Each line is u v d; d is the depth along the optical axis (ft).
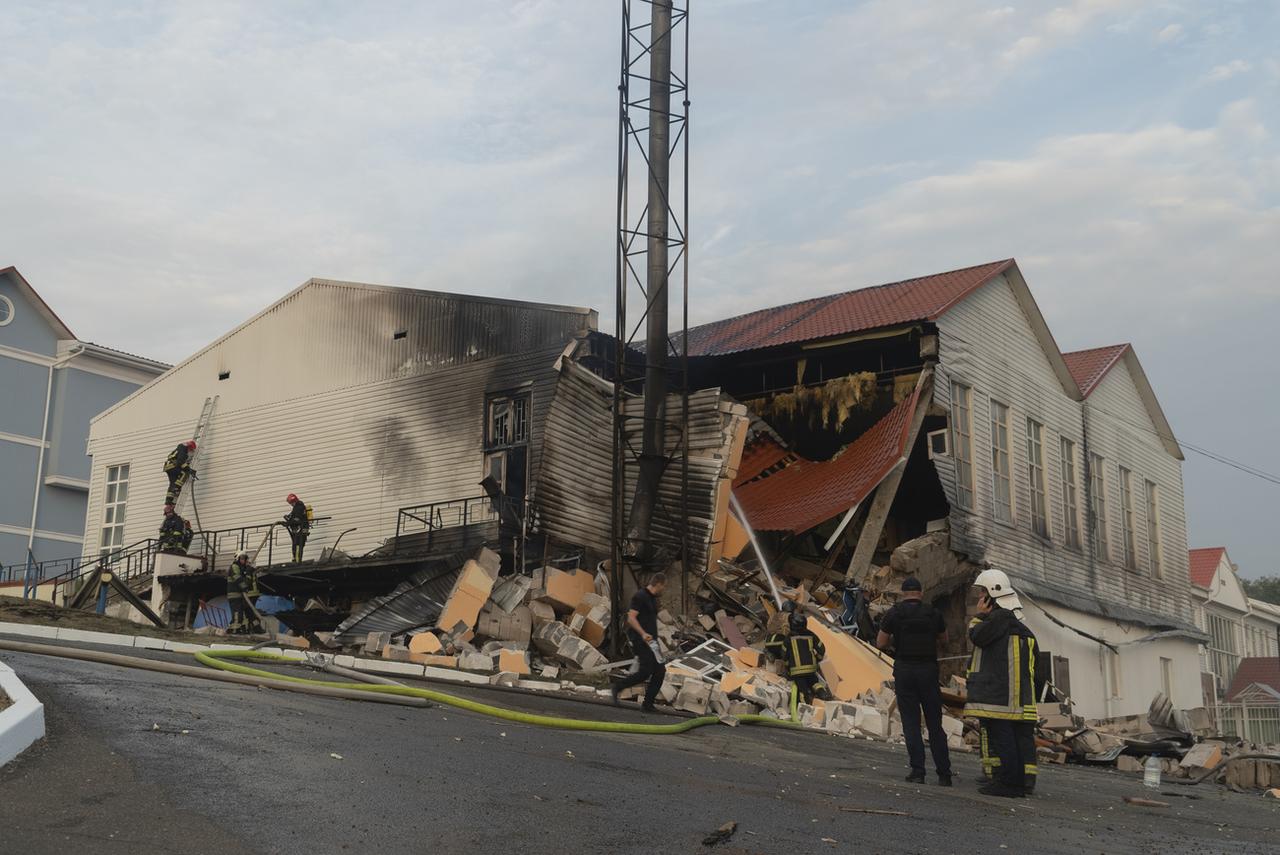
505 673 52.80
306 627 76.74
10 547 133.69
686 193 76.95
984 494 89.86
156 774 20.59
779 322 98.48
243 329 98.43
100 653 35.78
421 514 82.64
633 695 52.54
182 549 90.63
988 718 32.22
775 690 55.52
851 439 86.07
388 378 87.81
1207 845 26.53
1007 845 23.45
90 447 107.34
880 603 74.95
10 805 17.76
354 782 22.04
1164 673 119.65
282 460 92.63
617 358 73.72
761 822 23.41
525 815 21.24
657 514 73.46
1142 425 124.57
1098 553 109.29
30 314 138.92
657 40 77.92
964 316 90.38
